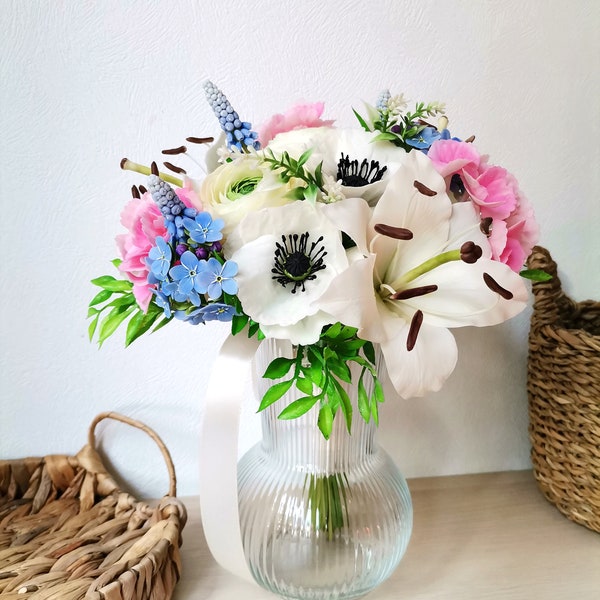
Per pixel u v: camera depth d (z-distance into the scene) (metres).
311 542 0.59
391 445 0.92
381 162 0.54
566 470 0.77
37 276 0.81
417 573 0.71
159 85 0.79
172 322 0.84
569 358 0.73
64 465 0.83
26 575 0.64
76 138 0.79
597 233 0.91
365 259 0.44
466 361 0.91
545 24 0.84
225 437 0.54
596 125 0.88
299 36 0.80
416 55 0.82
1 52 0.75
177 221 0.48
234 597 0.67
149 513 0.74
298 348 0.53
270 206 0.50
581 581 0.69
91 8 0.76
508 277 0.48
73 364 0.84
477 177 0.52
